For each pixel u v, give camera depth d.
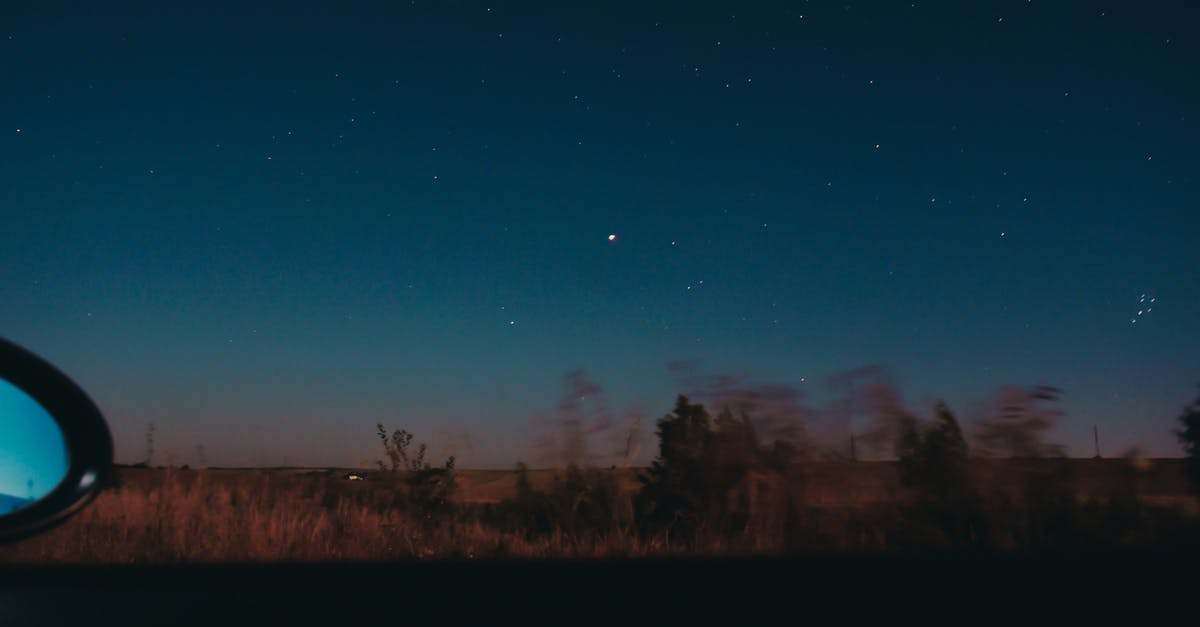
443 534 7.82
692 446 8.13
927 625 3.77
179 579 4.58
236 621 3.73
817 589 4.33
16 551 6.88
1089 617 3.90
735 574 4.66
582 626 3.62
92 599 4.03
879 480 7.61
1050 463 7.34
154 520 7.67
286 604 3.99
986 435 7.46
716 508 7.56
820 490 7.53
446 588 4.32
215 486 8.78
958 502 7.12
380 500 9.34
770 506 7.26
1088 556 5.30
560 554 6.91
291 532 7.46
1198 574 4.59
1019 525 7.11
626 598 4.13
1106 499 7.27
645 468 8.42
